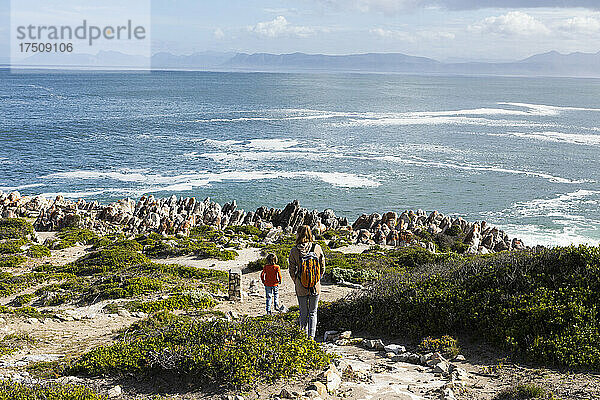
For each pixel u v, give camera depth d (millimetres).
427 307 13578
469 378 10297
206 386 9977
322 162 89688
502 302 12688
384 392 9312
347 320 15086
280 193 70812
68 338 17672
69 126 123812
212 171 81688
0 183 71438
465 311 12891
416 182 77375
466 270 14695
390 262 35188
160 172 80375
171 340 11719
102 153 92812
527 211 63500
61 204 57312
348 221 60250
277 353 10391
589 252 13227
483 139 118375
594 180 79375
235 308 23266
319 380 9742
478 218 60812
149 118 144500
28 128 118375
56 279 30625
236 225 55406
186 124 133625
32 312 21891
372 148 104562
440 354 11492
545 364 10703
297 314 18016
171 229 51188
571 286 12438
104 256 35469
